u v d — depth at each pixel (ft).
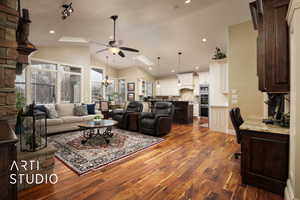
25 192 5.72
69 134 14.25
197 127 18.52
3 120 5.07
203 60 22.85
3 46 5.34
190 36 16.40
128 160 8.70
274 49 5.77
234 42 13.82
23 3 7.53
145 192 5.82
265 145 5.86
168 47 19.43
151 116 14.60
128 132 15.35
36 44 15.40
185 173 7.29
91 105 18.85
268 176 5.83
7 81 5.46
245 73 13.26
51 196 5.51
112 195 5.63
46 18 9.48
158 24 13.34
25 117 6.65
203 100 26.55
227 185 6.30
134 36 16.55
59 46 18.06
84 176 6.91
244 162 6.34
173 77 31.04
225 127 15.61
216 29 14.73
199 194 5.73
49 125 13.84
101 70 26.45
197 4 10.36
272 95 8.72
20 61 6.45
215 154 9.71
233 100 13.91
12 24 5.52
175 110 22.34
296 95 4.43
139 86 28.19
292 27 4.78
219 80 15.93
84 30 12.69
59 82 18.29
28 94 15.75
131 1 8.61
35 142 6.63
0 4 5.29
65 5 7.97
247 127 6.36
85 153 9.52
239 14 12.19
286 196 5.09
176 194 5.72
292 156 4.86
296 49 4.42
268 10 5.89
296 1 4.36
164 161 8.61
